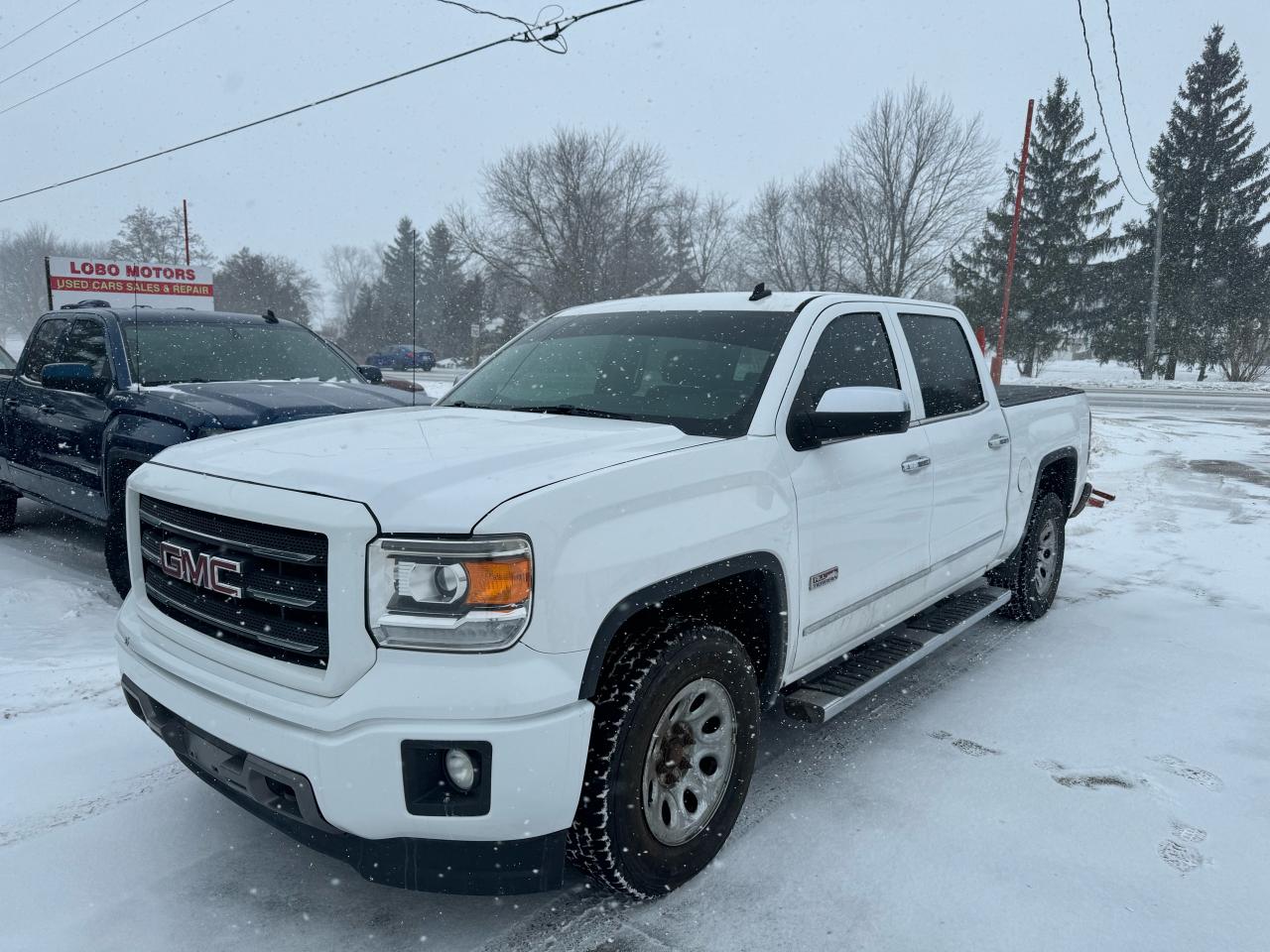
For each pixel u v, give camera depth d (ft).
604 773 7.84
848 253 152.35
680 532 8.50
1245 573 22.00
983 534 14.85
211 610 8.36
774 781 11.25
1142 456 44.11
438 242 132.36
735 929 8.36
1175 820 10.40
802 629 10.41
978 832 10.08
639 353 11.94
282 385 19.20
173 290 59.98
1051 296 159.12
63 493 20.21
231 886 8.91
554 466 8.20
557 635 7.34
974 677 14.99
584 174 146.51
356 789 7.06
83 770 11.14
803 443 10.47
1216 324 159.63
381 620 7.13
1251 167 165.07
